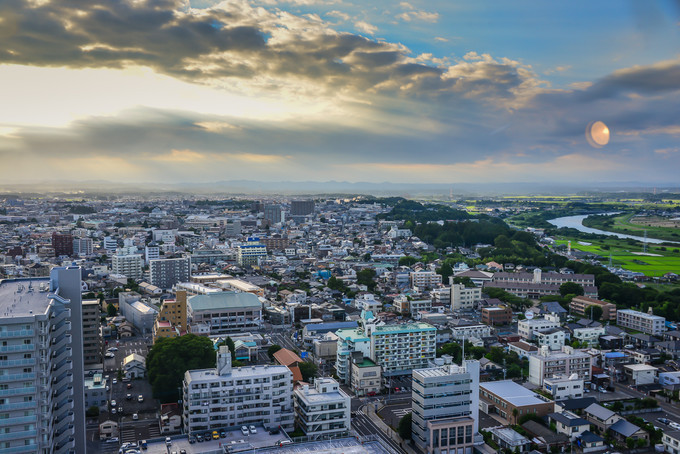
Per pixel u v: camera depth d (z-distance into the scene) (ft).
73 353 561.84
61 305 515.91
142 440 606.96
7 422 451.94
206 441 604.08
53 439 492.95
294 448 518.37
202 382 641.40
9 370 454.40
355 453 506.48
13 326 455.22
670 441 655.76
